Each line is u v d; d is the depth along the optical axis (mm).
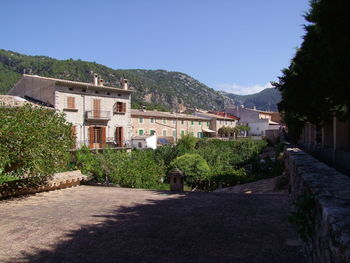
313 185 3420
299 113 10125
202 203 7301
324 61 5414
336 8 4523
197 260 3850
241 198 7859
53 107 26250
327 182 3617
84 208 6867
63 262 3834
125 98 32469
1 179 9070
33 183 8875
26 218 5973
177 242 4527
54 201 7680
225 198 7895
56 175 9852
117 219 5871
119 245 4430
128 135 32656
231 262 3768
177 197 8172
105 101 30484
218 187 17641
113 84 138500
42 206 7090
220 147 31672
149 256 4000
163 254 4062
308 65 7277
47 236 4867
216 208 6730
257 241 4512
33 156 7422
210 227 5277
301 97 9156
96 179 14570
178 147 27203
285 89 9984
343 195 2900
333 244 2078
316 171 4625
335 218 2176
